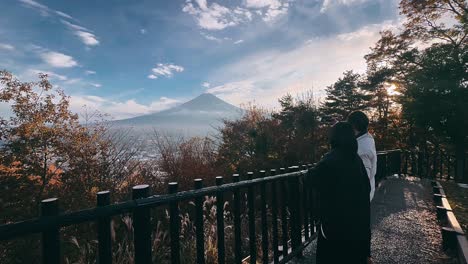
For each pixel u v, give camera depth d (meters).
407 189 7.39
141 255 1.58
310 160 12.60
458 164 11.97
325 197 2.08
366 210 2.08
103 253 1.41
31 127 9.78
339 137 2.13
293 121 13.88
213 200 4.85
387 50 20.27
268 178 2.92
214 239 4.36
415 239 3.88
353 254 2.02
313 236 3.78
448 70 15.67
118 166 10.30
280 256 3.17
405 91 17.95
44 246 1.18
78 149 10.27
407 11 19.12
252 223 2.72
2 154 9.51
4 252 6.23
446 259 3.26
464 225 4.61
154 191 9.56
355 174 2.07
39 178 9.59
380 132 23.23
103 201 1.41
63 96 10.59
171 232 1.83
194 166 10.70
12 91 9.76
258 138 12.76
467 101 14.91
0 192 8.77
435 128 16.34
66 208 9.03
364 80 23.56
